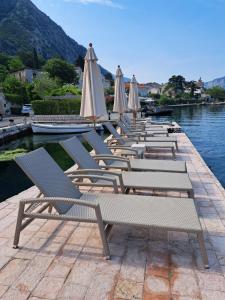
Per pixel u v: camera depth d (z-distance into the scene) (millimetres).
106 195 3414
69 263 2689
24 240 3125
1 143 18500
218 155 13578
